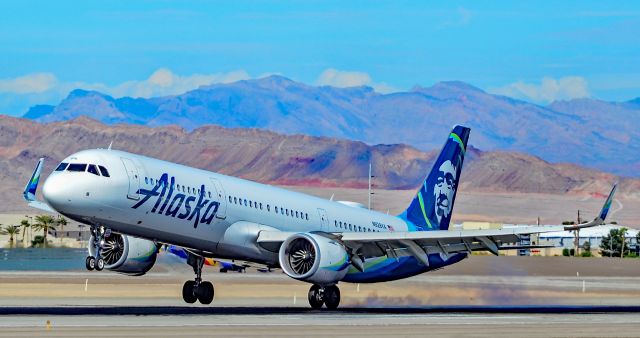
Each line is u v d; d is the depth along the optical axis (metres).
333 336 101.62
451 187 185.00
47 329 103.31
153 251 150.25
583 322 129.12
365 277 163.75
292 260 146.75
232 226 148.38
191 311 140.38
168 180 139.12
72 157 132.62
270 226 155.12
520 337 104.06
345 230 170.62
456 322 125.31
